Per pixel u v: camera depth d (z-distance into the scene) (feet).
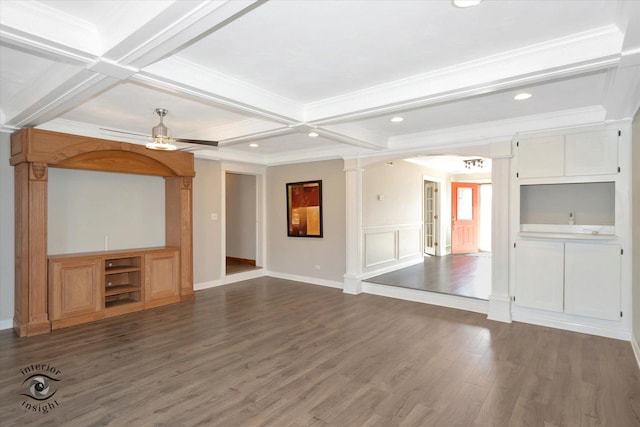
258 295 18.47
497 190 14.30
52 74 8.82
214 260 20.51
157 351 11.25
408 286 17.92
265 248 23.71
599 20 6.81
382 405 8.20
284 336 12.60
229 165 21.29
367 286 19.06
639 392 8.73
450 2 6.22
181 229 17.43
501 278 14.28
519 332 12.92
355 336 12.60
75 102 9.71
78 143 13.51
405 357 10.82
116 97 11.16
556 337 12.41
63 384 9.12
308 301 17.30
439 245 30.14
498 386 9.06
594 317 12.50
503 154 13.99
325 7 6.37
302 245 21.84
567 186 13.79
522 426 7.41
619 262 12.07
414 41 7.70
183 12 5.57
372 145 16.20
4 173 13.17
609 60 7.25
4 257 13.21
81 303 13.88
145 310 15.76
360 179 19.12
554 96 11.00
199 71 9.08
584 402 8.30
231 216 26.30
